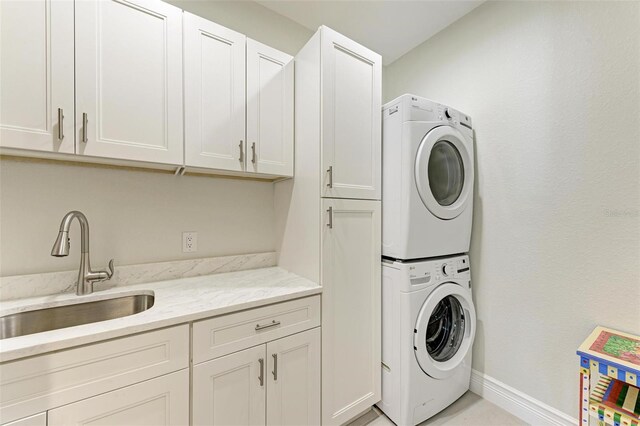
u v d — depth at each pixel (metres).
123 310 1.31
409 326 1.48
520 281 1.66
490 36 1.80
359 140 1.55
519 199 1.66
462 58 1.97
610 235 1.32
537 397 1.57
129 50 1.15
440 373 1.58
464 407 1.72
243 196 1.82
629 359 1.08
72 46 1.04
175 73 1.26
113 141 1.11
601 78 1.34
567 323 1.47
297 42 2.05
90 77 1.07
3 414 0.75
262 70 1.54
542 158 1.56
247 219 1.84
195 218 1.65
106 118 1.10
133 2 1.16
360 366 1.54
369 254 1.59
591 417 1.16
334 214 1.45
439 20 2.02
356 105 1.54
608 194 1.33
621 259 1.29
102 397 0.88
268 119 1.55
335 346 1.45
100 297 1.25
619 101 1.29
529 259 1.62
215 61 1.38
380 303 1.64
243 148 1.46
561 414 1.48
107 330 0.89
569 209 1.46
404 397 1.49
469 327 1.75
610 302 1.32
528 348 1.62
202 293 1.29
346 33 2.15
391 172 1.59
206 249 1.69
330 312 1.43
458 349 1.74
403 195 1.52
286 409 1.28
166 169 1.49
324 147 1.41
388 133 1.62
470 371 1.80
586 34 1.39
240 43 1.46
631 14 1.25
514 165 1.68
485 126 1.83
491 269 1.79
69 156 1.12
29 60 0.97
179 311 1.06
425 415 1.56
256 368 1.20
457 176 1.80
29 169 1.22
